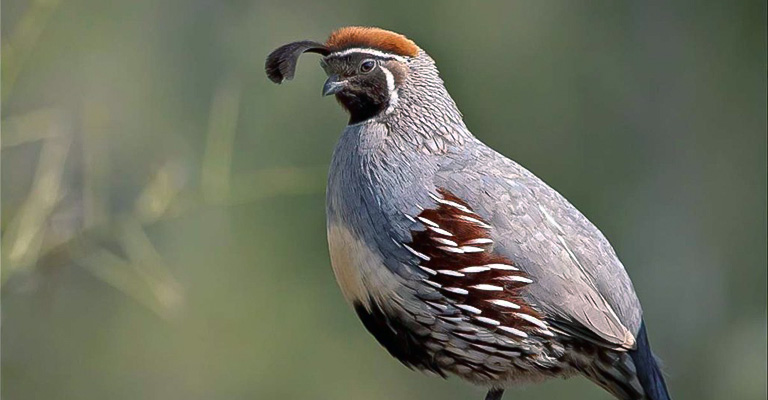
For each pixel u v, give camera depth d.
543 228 8.24
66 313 14.95
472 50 15.07
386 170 8.26
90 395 14.88
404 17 15.18
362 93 8.45
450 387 15.34
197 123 15.18
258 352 14.95
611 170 15.34
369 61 8.43
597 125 15.32
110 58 15.12
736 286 15.63
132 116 14.96
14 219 9.80
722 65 15.55
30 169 13.75
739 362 15.30
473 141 8.54
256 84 15.18
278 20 15.45
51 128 10.25
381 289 8.20
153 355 14.96
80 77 14.90
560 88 15.20
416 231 8.10
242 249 14.98
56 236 10.27
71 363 14.89
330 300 15.17
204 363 14.89
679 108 15.53
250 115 14.98
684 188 15.59
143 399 14.90
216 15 15.50
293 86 15.11
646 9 15.45
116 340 14.99
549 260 8.17
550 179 15.16
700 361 15.50
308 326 15.05
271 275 15.04
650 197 15.52
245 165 14.70
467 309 8.12
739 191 15.64
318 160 14.92
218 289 14.89
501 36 15.09
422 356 8.37
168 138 14.96
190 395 14.90
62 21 14.85
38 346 14.85
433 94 8.49
